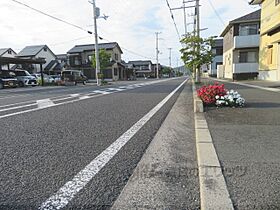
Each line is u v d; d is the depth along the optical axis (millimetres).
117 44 52000
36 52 52656
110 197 2438
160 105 8805
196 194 2449
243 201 2240
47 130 5133
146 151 3775
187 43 19984
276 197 2293
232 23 24953
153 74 77625
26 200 2404
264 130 4613
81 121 6023
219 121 5445
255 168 2926
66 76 29109
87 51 50344
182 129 5168
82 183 2744
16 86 24344
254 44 22797
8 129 5250
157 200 2355
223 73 34781
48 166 3230
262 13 19938
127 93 14062
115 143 4199
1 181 2818
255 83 17547
